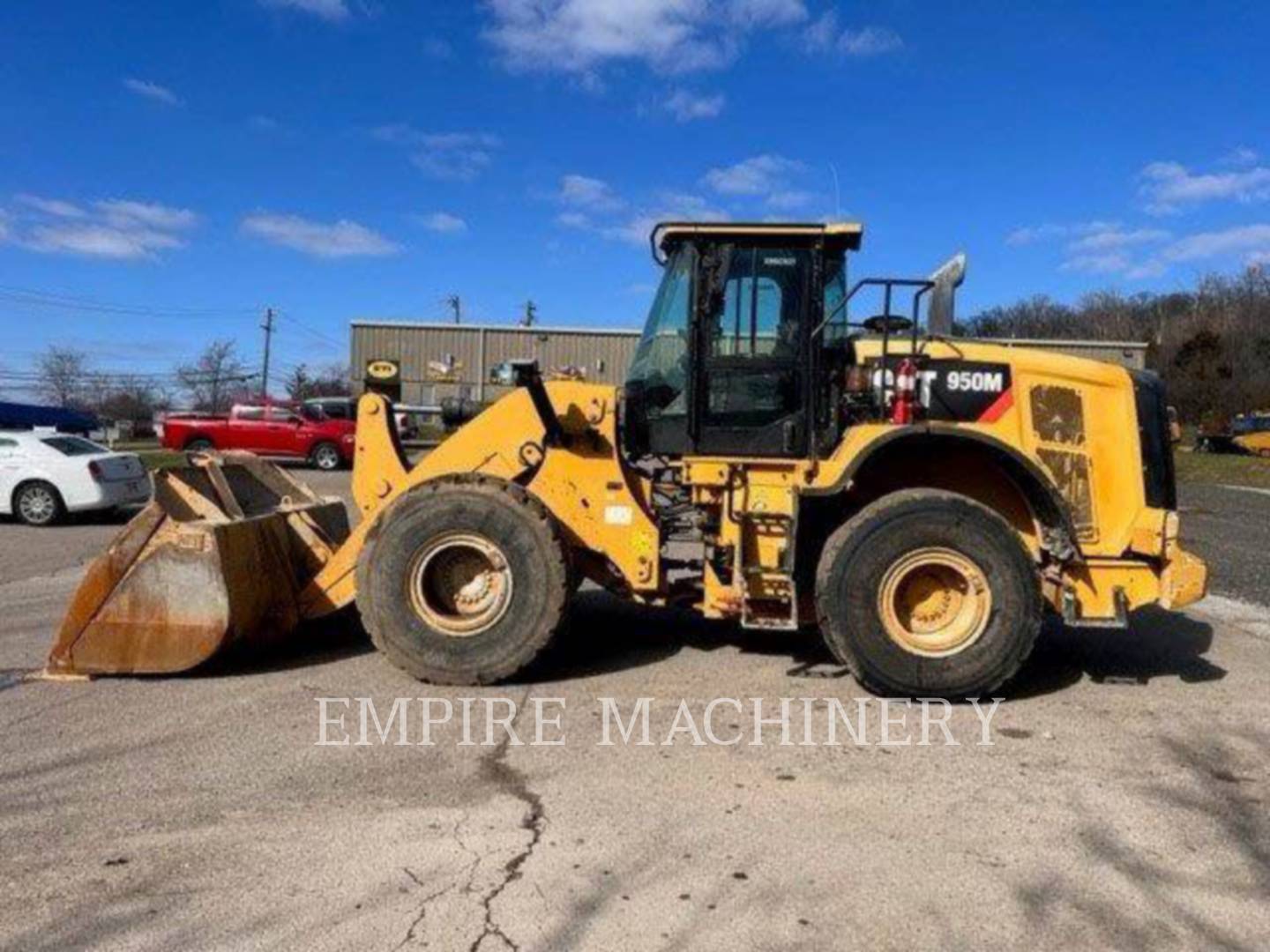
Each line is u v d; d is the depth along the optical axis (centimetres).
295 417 2608
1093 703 526
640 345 621
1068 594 542
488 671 538
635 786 405
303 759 432
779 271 578
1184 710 513
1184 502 1894
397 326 3312
